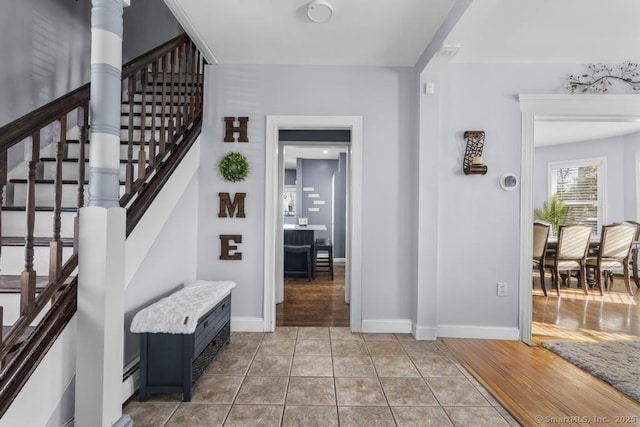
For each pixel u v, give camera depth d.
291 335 3.05
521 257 2.99
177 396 2.02
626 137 5.73
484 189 3.01
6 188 2.26
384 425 1.75
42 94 2.49
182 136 2.74
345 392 2.08
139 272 2.16
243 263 3.14
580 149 6.21
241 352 2.66
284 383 2.18
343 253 7.95
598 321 3.50
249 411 1.87
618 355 2.59
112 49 1.55
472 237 3.01
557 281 4.59
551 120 3.08
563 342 2.85
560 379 2.26
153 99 2.18
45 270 1.79
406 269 3.10
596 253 5.20
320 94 3.12
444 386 2.16
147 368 1.96
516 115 3.00
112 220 1.51
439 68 2.85
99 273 1.47
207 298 2.29
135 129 2.79
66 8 2.70
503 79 3.00
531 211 2.98
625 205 5.72
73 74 2.77
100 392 1.47
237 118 3.13
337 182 7.91
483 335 2.99
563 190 6.43
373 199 3.11
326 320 3.51
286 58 3.01
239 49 2.86
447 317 3.02
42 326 1.43
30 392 1.32
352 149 3.12
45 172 2.40
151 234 2.18
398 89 3.12
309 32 2.57
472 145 2.95
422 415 1.85
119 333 1.57
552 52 2.83
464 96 3.00
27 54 2.36
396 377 2.27
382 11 2.29
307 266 5.81
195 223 3.10
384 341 2.90
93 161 1.50
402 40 2.67
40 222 2.04
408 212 3.10
